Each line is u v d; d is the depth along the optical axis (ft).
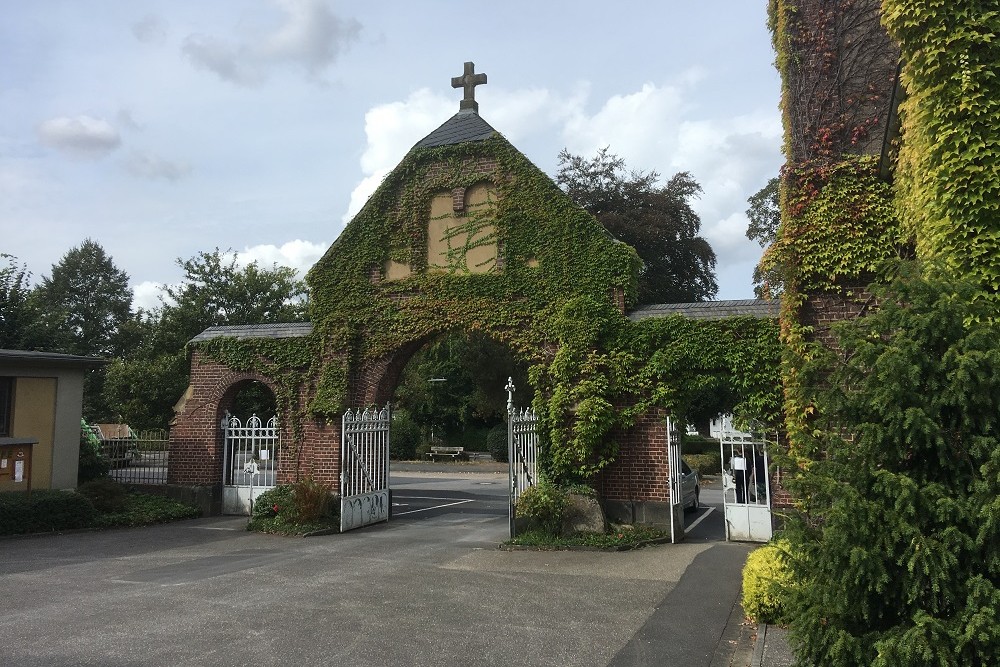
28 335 87.61
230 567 33.24
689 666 19.79
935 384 14.07
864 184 34.53
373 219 49.90
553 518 38.81
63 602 26.48
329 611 25.14
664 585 29.12
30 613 24.90
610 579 30.22
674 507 39.96
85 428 61.05
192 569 32.83
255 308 117.70
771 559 23.66
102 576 31.32
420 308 47.55
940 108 23.41
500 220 46.03
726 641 22.08
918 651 12.54
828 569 14.29
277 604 26.13
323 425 48.93
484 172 47.44
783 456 16.42
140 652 20.65
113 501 48.06
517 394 115.34
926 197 23.95
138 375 103.96
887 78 35.27
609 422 40.37
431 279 47.29
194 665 19.60
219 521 48.83
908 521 13.60
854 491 13.98
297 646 21.26
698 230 112.37
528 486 41.27
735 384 38.70
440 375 138.82
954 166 22.76
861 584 13.99
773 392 37.93
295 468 49.34
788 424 32.53
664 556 35.19
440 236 48.21
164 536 42.93
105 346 204.33
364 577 30.81
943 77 23.62
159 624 23.47
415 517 53.42
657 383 40.60
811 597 14.65
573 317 42.29
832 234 34.63
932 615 13.29
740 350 38.70
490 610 25.32
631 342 41.32
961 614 12.89
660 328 40.65
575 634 22.53
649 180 111.96
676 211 108.27
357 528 45.98
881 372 14.33
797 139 36.14
